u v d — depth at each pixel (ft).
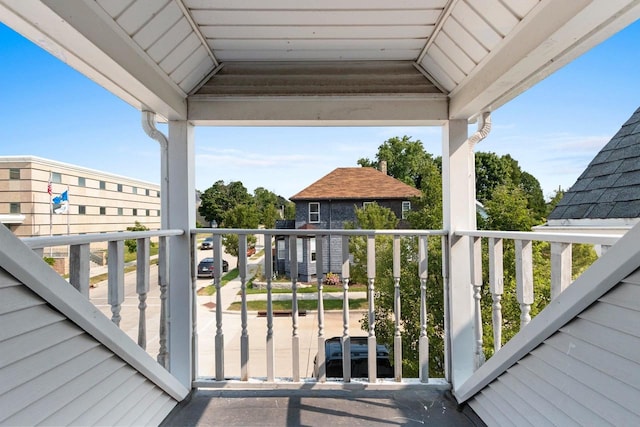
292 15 5.24
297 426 5.60
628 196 6.06
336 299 29.22
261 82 6.81
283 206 65.05
